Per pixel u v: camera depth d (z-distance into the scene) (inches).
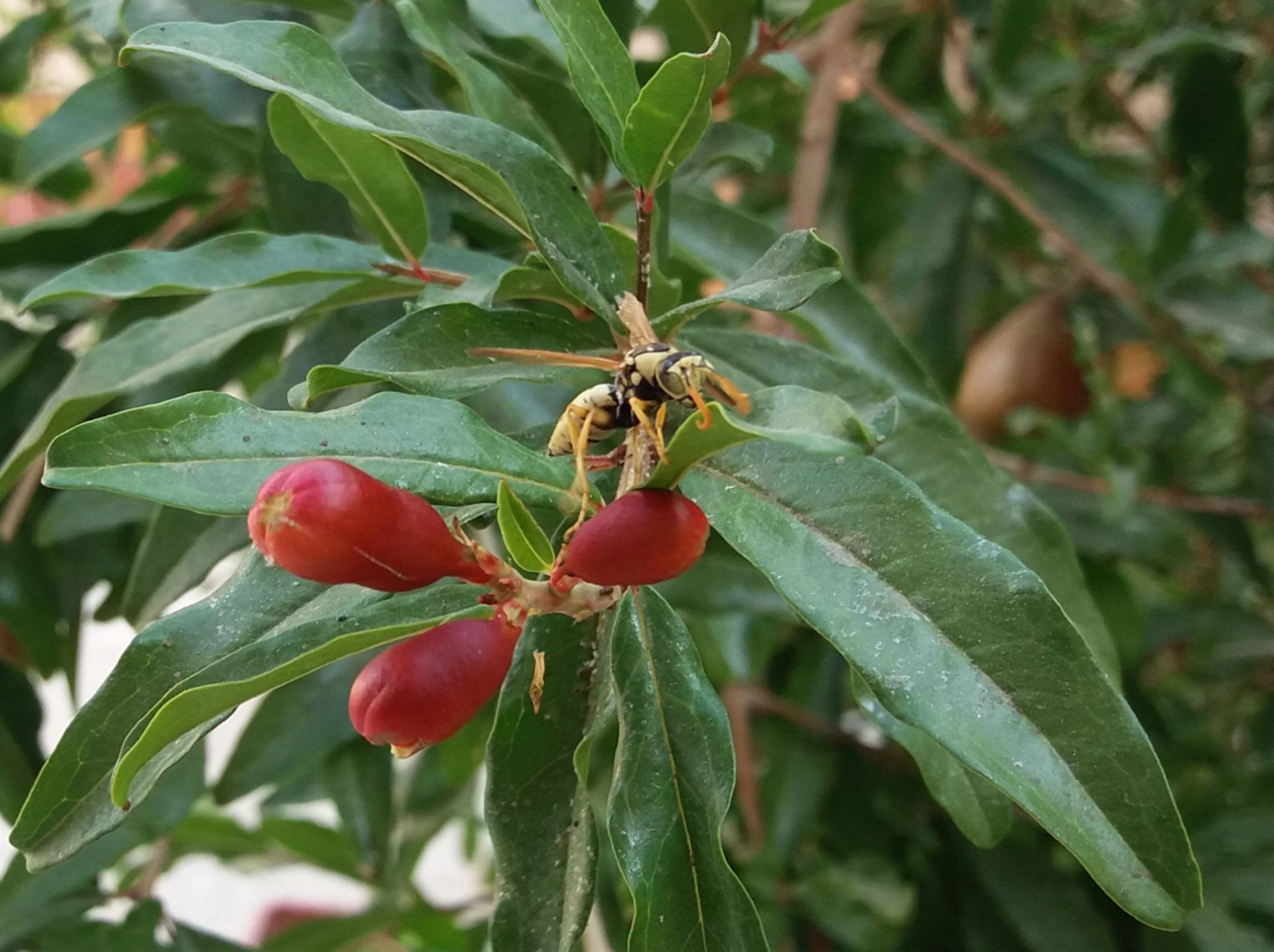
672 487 4.1
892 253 16.5
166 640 5.0
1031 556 6.6
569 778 5.6
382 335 5.3
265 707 8.8
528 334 5.5
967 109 15.2
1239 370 14.5
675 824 4.9
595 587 4.5
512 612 4.3
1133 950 10.7
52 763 4.8
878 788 11.5
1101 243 13.4
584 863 5.2
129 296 6.4
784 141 14.5
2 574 9.5
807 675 12.3
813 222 10.9
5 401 9.7
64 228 9.5
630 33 7.7
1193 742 13.2
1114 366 14.1
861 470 4.7
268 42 4.7
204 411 4.2
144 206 9.8
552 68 8.8
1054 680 4.2
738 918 4.7
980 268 14.1
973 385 13.6
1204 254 11.9
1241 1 13.6
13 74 11.1
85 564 10.2
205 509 4.0
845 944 11.0
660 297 6.1
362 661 9.0
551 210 5.4
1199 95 12.9
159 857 10.6
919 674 4.2
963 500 6.6
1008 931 10.9
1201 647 13.6
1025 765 4.1
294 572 3.8
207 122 9.0
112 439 4.0
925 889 11.4
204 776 9.1
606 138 5.7
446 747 11.3
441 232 7.7
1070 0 14.3
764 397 4.1
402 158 6.1
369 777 11.0
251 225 10.4
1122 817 4.0
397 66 7.7
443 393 5.0
